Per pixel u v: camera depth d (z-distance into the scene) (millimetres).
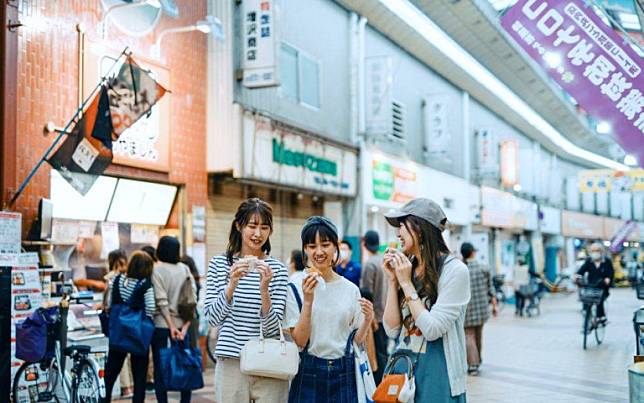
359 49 14797
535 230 29453
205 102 9969
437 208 3332
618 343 12281
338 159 13555
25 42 6832
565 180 36312
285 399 3604
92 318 7430
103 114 6680
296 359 3432
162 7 8055
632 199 39000
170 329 5965
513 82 23797
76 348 5777
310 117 13016
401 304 3316
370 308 3635
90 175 6723
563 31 5918
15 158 6648
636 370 3119
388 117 14578
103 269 8180
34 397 5988
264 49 10258
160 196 9141
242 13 10398
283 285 3650
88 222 8039
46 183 7031
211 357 9508
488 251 24438
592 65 5875
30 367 6004
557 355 10758
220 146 9969
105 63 7898
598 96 5871
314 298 3564
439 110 18672
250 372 3395
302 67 12859
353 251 14242
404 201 16844
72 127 7344
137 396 5914
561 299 26391
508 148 24844
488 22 18641
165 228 9406
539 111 28141
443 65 19625
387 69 14680
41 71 7016
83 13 7652
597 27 5852
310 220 3646
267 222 3693
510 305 24000
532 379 8562
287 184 11492
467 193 21938
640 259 40406
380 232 16172
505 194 25281
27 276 6168
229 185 10844
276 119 11219
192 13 9664
